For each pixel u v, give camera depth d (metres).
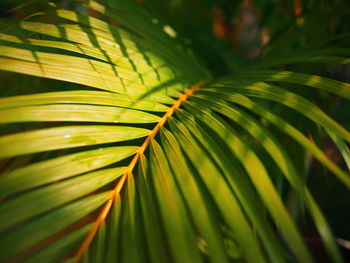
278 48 0.76
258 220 0.35
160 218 0.35
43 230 0.31
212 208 0.35
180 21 1.09
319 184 0.91
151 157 0.39
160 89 0.48
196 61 0.70
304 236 0.89
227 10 1.23
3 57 0.41
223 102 0.46
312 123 0.53
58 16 0.51
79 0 0.56
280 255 0.33
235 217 0.34
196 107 0.46
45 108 0.38
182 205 0.35
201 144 0.40
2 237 0.30
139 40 0.57
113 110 0.42
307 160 0.79
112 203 0.36
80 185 0.35
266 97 0.45
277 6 1.01
